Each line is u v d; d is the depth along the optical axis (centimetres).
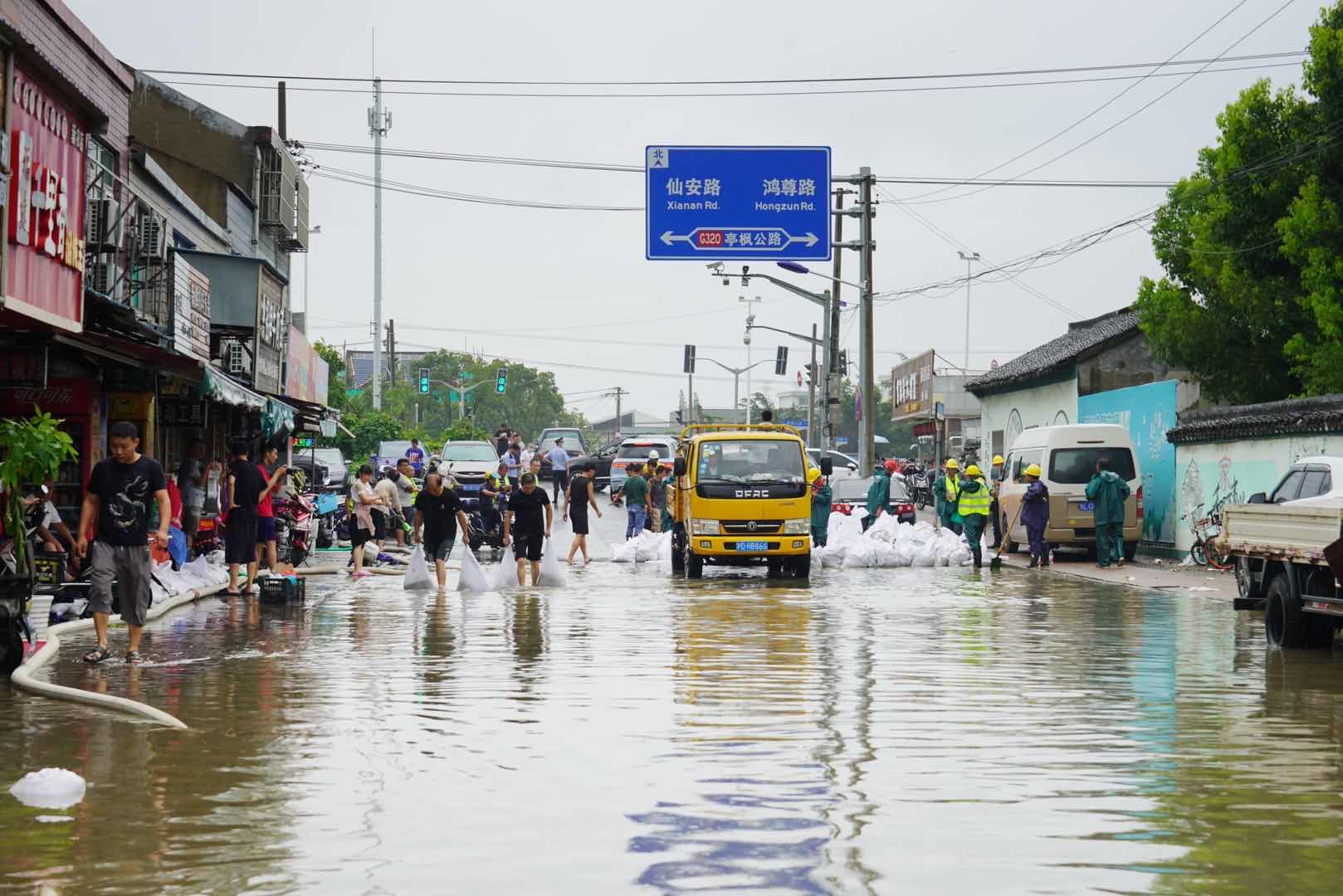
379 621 1891
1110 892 652
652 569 3028
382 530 3228
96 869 684
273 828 762
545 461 5734
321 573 2786
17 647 1326
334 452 5244
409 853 713
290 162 3931
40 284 1734
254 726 1077
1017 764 939
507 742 1015
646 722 1101
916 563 3142
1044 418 4494
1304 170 3534
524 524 2498
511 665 1438
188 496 2508
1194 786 876
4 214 1589
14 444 1357
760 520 2714
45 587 2038
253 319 2967
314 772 909
